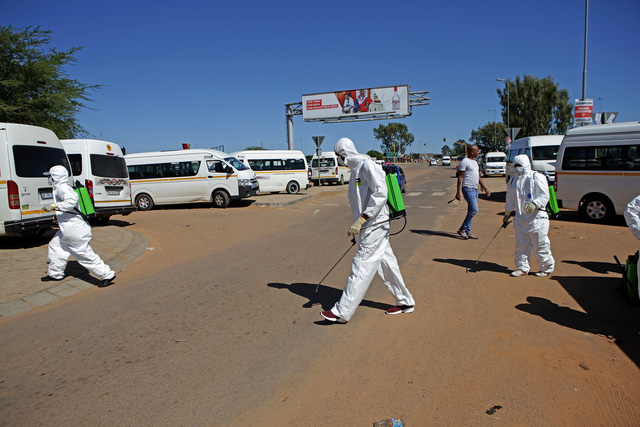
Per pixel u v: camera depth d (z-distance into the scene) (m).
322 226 10.97
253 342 3.98
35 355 3.87
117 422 2.81
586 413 2.77
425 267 6.42
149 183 16.94
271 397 3.06
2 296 5.54
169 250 8.55
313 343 3.92
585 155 10.64
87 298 5.52
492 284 5.50
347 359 3.59
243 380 3.30
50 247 6.17
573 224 10.29
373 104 35.56
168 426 2.76
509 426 2.65
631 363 3.39
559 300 4.84
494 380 3.19
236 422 2.78
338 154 4.32
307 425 2.73
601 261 6.57
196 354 3.77
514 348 3.69
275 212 14.54
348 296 4.21
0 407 3.04
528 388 3.07
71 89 17.56
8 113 15.51
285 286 5.69
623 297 4.83
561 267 6.24
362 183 4.20
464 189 8.51
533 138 17.36
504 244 8.00
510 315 4.43
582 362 3.43
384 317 4.48
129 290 5.81
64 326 4.55
